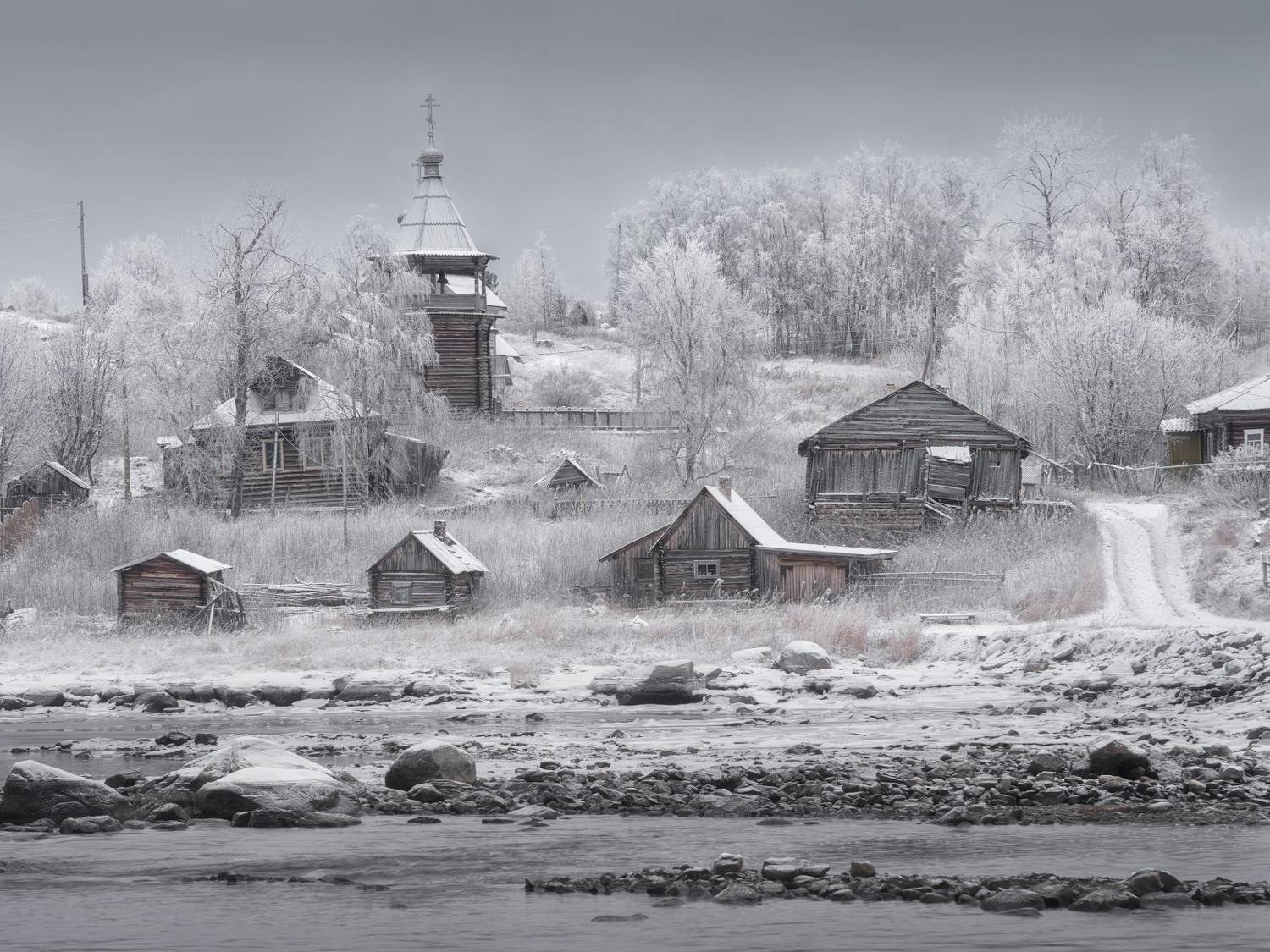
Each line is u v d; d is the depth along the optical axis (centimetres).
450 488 9581
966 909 1398
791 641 5619
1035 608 6012
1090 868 1612
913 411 8294
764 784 2367
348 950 1250
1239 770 2314
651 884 1513
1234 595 5856
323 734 3628
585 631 6038
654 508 8312
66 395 9894
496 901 1460
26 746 3369
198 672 5316
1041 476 9088
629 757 2945
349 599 6888
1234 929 1288
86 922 1378
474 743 3266
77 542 7469
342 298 9406
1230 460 8100
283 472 9250
